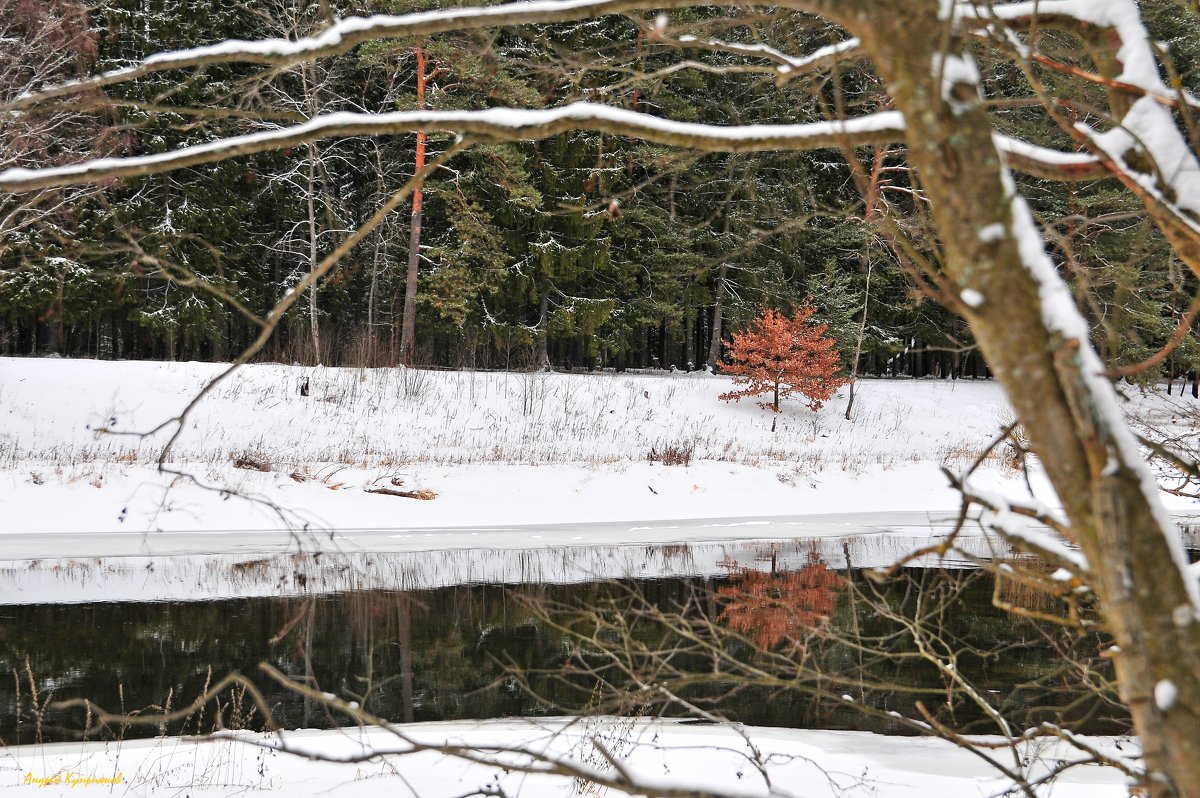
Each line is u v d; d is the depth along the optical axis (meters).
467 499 22.48
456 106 18.86
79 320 32.84
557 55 3.70
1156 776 1.48
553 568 15.93
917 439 32.00
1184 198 2.16
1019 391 1.55
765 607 11.77
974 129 1.54
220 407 25.41
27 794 6.20
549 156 32.28
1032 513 2.07
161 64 2.40
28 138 14.05
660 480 24.98
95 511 19.62
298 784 6.46
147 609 12.82
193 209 31.17
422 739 7.56
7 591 13.94
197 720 8.27
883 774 6.71
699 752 7.22
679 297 37.47
